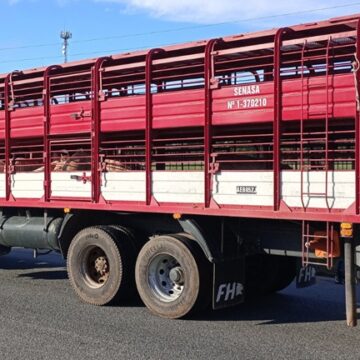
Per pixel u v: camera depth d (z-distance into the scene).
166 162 7.43
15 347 6.03
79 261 8.24
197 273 7.14
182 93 7.17
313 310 8.00
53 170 8.58
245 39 6.68
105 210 8.01
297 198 6.30
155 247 7.47
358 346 6.24
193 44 7.11
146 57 7.48
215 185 6.90
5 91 9.18
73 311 7.70
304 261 6.54
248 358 5.76
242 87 6.69
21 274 10.77
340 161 6.08
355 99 5.93
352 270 6.19
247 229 7.22
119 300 8.00
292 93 6.33
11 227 9.52
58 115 8.49
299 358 5.79
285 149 6.59
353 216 5.92
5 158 9.26
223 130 7.00
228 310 7.94
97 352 5.88
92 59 8.07
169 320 7.29
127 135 7.94
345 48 6.24
